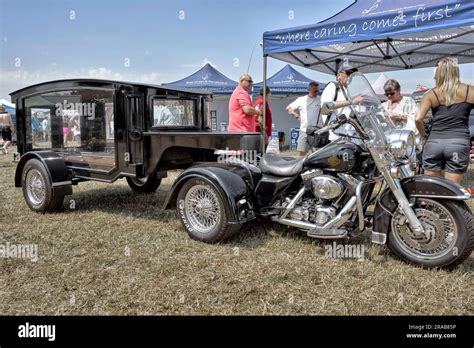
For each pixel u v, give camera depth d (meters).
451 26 4.20
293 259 3.23
